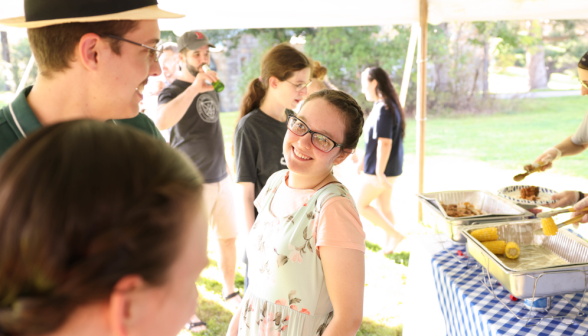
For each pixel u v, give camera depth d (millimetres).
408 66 5027
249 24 3953
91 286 305
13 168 317
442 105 12047
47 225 293
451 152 8695
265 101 2105
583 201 1596
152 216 324
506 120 11172
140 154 342
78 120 351
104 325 332
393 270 3613
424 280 1999
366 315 2996
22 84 4258
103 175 311
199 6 3836
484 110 12016
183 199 354
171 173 355
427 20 4047
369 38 11344
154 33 989
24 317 302
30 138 337
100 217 302
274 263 1204
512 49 12641
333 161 1250
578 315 1393
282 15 3932
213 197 2900
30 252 293
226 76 11609
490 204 2119
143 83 1041
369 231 4531
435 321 1882
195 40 2803
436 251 1967
